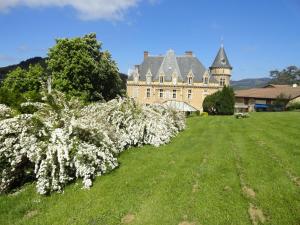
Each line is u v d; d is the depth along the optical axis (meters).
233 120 27.66
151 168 10.20
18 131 8.59
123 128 13.76
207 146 14.16
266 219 6.61
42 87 10.38
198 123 25.59
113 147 10.36
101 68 41.09
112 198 7.66
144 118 14.62
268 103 61.34
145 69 72.31
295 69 132.25
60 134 8.52
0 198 7.86
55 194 8.02
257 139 16.03
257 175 9.44
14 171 8.62
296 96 54.16
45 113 9.46
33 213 7.08
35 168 8.05
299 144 14.33
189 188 8.29
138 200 7.53
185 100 70.00
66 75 38.53
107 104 14.17
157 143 14.08
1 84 41.56
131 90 71.69
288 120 25.53
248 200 7.52
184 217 6.70
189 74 69.94
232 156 11.91
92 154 8.93
